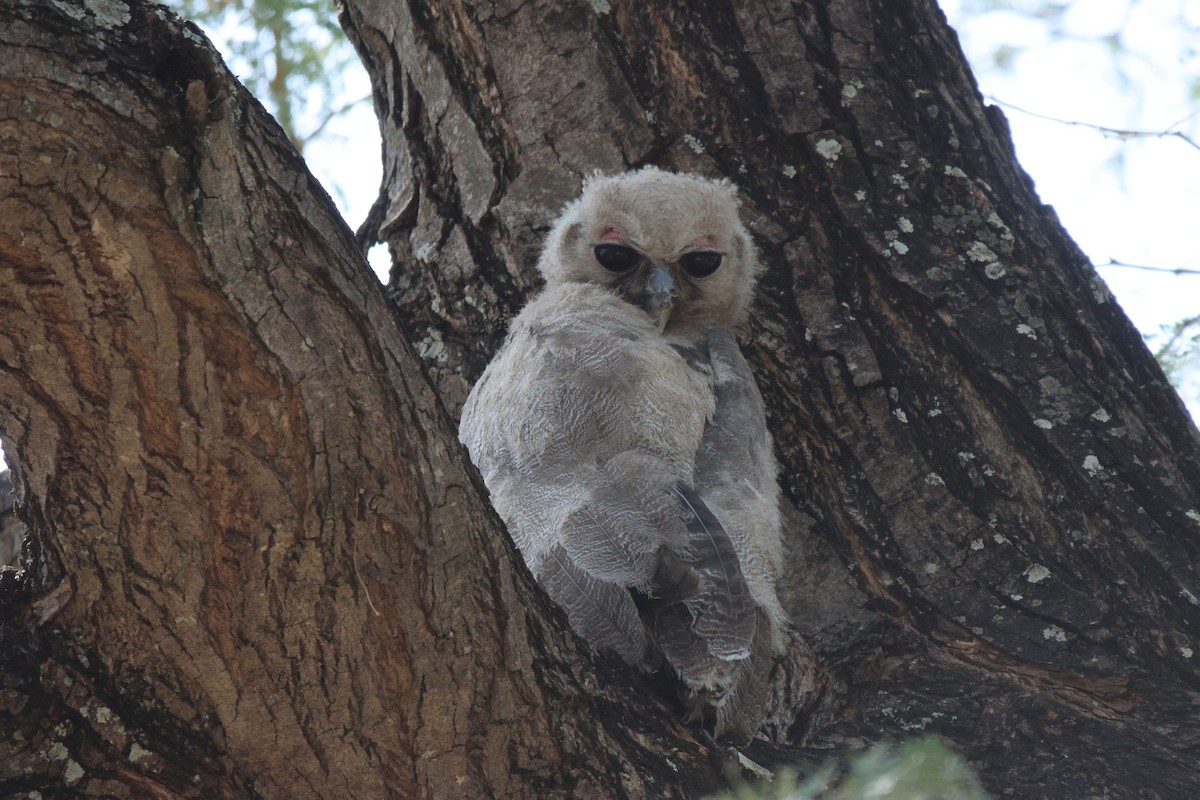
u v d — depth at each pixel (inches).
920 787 227.5
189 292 217.3
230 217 215.6
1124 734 345.4
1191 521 359.9
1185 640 350.9
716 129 385.4
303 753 257.8
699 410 330.3
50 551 244.1
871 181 375.9
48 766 245.3
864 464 364.2
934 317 367.6
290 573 241.0
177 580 239.5
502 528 269.3
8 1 195.8
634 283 377.1
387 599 248.2
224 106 209.3
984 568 356.5
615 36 387.5
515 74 393.4
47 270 209.0
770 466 342.0
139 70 203.6
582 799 269.4
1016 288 370.0
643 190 380.5
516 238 395.9
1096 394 366.0
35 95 197.0
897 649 360.5
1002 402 365.4
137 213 207.9
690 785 277.6
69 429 225.8
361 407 236.1
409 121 412.2
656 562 287.0
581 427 310.8
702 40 382.9
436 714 259.4
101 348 217.5
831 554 364.5
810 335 370.6
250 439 230.1
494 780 267.3
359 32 422.9
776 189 381.1
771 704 351.3
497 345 395.2
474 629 257.6
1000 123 409.1
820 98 379.9
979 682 354.9
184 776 253.0
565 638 279.7
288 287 224.5
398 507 243.3
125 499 232.5
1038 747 346.6
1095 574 355.9
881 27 389.7
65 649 247.0
